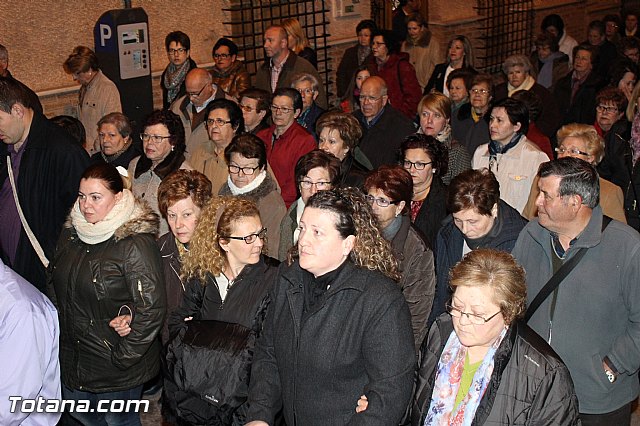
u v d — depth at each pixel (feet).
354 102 28.48
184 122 24.25
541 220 11.43
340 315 9.87
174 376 11.46
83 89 25.96
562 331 11.48
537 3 49.75
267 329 10.86
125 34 27.63
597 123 22.27
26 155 14.97
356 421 9.61
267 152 20.49
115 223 12.42
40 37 27.61
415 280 13.09
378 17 42.11
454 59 30.50
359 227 9.98
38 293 10.34
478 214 12.64
